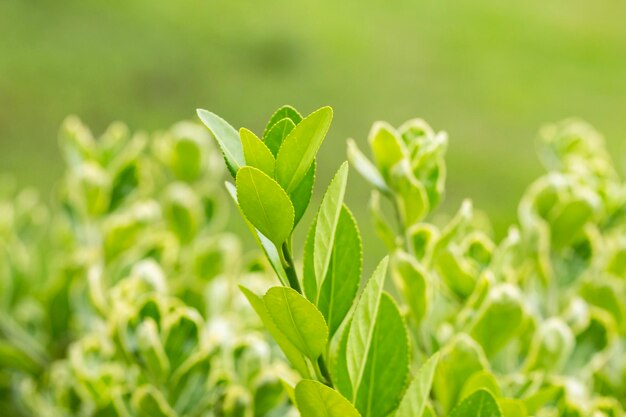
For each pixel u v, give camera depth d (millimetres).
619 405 1005
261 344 940
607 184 1062
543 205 1009
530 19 5727
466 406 754
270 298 705
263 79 4859
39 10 5184
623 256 1041
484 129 4539
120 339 935
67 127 1166
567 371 969
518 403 799
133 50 4957
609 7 5875
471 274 930
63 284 1135
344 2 5715
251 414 910
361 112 4633
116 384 977
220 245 1126
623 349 1016
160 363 915
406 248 905
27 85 4562
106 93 4594
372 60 5129
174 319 924
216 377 928
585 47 5410
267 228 715
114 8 5293
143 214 1097
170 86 4723
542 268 1011
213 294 1074
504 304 886
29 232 1361
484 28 5586
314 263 743
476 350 855
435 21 5621
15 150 4086
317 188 3883
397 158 888
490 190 4008
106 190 1126
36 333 1188
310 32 5309
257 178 702
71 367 1021
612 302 1015
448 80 4977
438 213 3828
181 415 924
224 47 5086
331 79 4891
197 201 1129
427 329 908
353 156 900
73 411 1017
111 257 1099
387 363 792
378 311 794
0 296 1216
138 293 982
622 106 4855
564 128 1141
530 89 4957
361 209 3576
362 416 792
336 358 772
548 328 913
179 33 5141
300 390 706
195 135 1122
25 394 1135
